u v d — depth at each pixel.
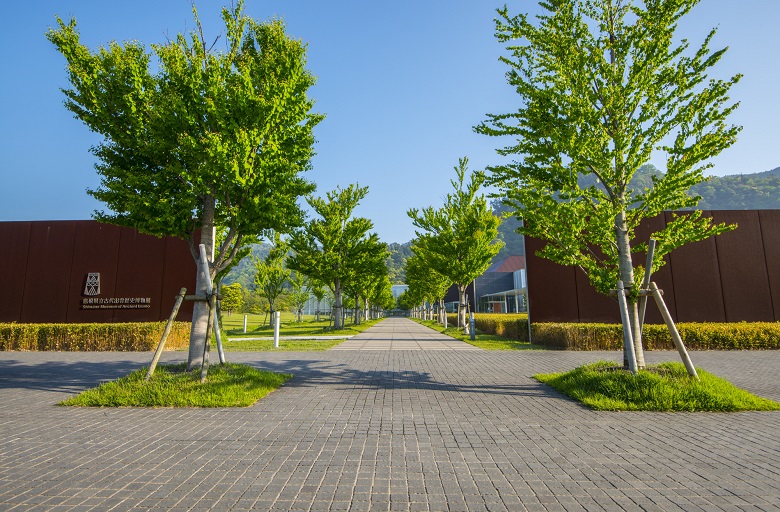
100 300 18.05
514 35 7.90
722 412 5.82
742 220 17.00
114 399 6.36
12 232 18.56
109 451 4.24
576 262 7.85
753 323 14.82
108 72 7.67
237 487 3.35
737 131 6.36
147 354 13.78
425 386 7.70
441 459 4.01
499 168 8.16
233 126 7.30
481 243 22.50
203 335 8.00
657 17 6.95
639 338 7.38
